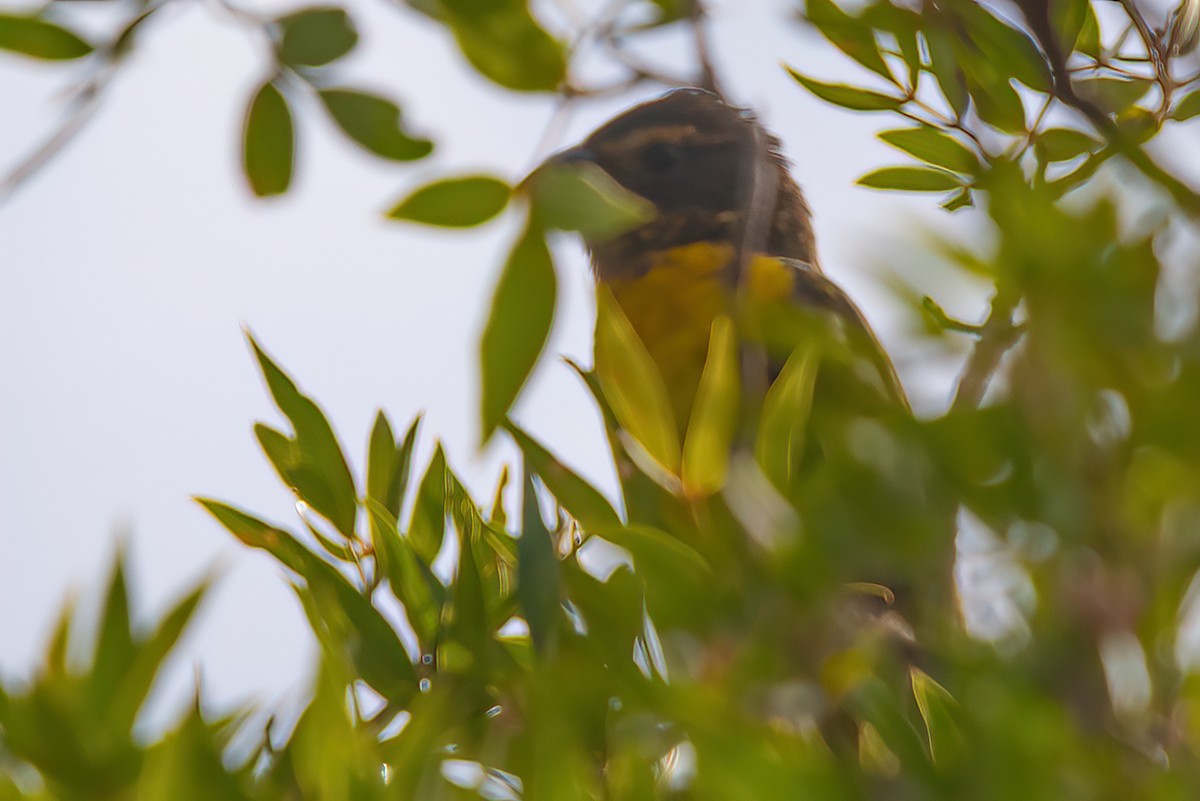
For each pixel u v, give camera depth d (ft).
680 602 11.09
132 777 10.23
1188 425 9.95
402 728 15.37
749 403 14.60
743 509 11.27
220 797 9.79
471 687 14.01
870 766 10.49
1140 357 10.17
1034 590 10.43
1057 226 10.35
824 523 10.82
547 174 9.83
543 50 11.72
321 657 10.63
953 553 11.24
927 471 10.65
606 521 12.48
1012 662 10.09
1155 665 10.25
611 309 12.32
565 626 12.35
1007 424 10.43
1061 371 10.28
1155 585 10.22
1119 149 11.19
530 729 10.93
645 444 12.21
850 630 10.53
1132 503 10.28
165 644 10.57
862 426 10.94
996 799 9.34
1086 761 9.43
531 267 9.59
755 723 9.98
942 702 10.79
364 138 12.17
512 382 9.46
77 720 10.31
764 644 10.52
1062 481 10.30
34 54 12.33
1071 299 10.25
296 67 12.24
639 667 12.01
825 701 10.32
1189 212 10.84
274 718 12.09
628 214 9.70
